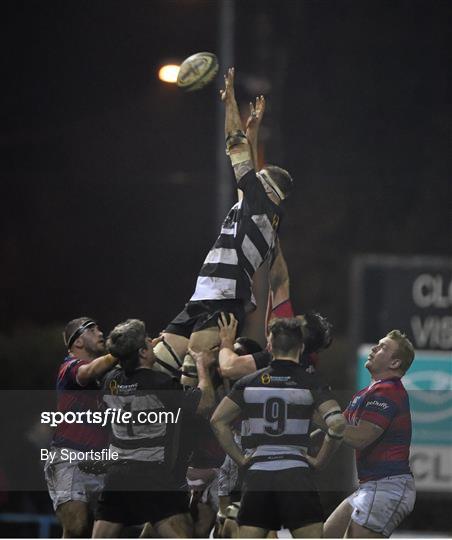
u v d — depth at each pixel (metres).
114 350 31.02
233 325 30.89
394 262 66.81
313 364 32.62
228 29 78.06
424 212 103.44
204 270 31.42
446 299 66.56
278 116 75.62
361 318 66.50
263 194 31.11
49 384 75.62
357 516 32.66
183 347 31.69
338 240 104.69
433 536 58.22
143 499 30.81
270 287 33.84
